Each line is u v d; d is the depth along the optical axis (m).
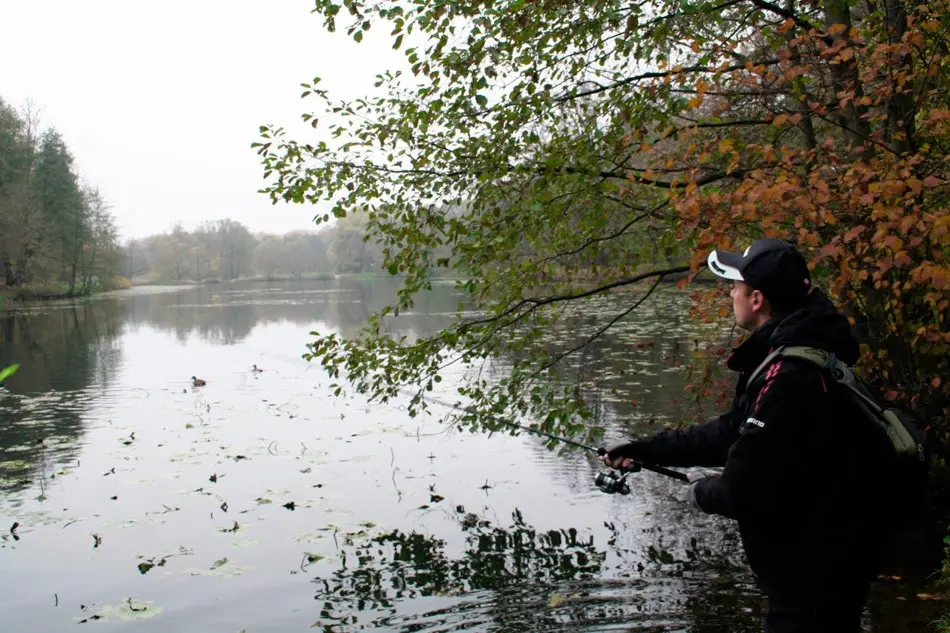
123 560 6.21
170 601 5.46
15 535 6.78
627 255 7.11
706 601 5.11
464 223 6.48
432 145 6.35
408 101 6.37
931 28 4.87
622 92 6.10
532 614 5.02
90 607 5.40
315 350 6.73
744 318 2.67
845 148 6.07
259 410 12.09
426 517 7.02
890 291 5.74
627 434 9.01
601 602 5.18
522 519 6.90
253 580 5.79
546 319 7.04
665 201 6.43
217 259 128.12
